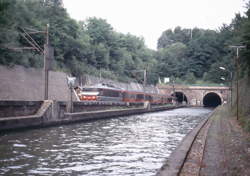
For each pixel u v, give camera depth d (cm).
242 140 1836
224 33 13612
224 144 1700
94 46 8781
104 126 3050
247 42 2858
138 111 5812
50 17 6762
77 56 7494
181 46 14762
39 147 1673
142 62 11919
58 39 6316
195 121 4053
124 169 1209
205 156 1318
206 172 1020
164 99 9900
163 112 6875
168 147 1792
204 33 15188
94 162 1330
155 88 11450
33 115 2634
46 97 3020
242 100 3675
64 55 6938
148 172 1169
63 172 1143
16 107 2484
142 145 1847
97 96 5191
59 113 2962
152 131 2686
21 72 4450
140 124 3428
